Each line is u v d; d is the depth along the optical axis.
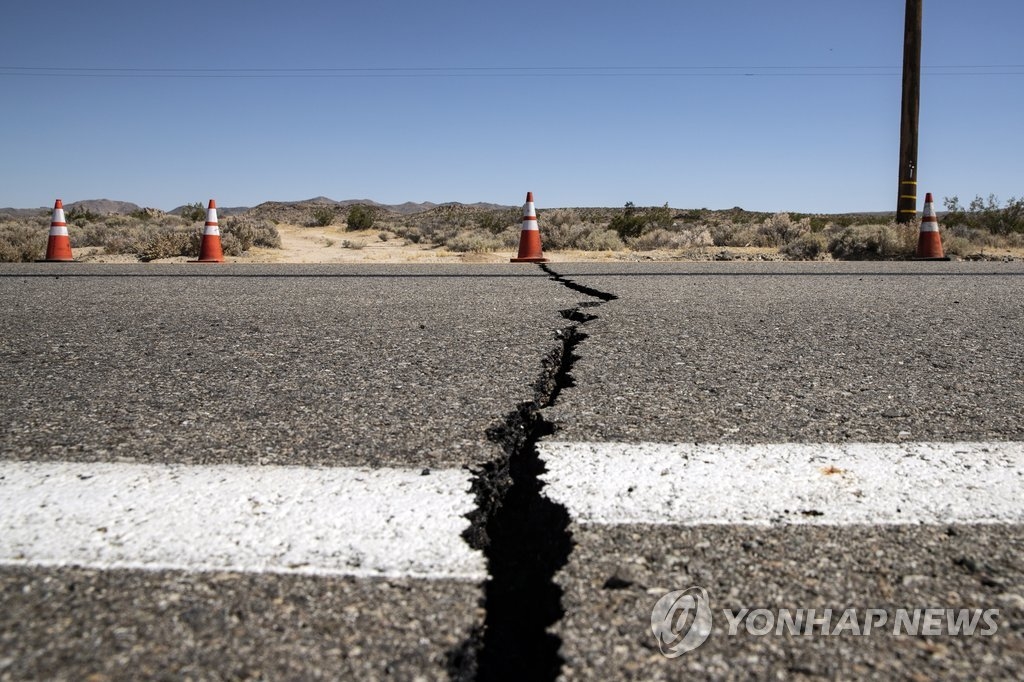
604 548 1.68
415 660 1.28
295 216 51.62
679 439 2.44
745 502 1.93
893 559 1.63
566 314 5.12
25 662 1.27
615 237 19.30
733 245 20.34
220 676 1.24
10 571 1.56
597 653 1.31
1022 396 2.93
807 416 2.68
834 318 4.88
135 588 1.50
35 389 3.07
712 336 4.22
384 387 3.06
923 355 3.69
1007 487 2.02
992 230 21.38
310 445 2.36
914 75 16.97
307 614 1.41
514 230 22.41
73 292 6.58
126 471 2.14
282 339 4.17
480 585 1.52
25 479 2.08
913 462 2.21
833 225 25.70
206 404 2.83
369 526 1.78
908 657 1.30
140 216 33.53
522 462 2.30
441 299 5.96
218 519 1.81
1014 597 1.48
